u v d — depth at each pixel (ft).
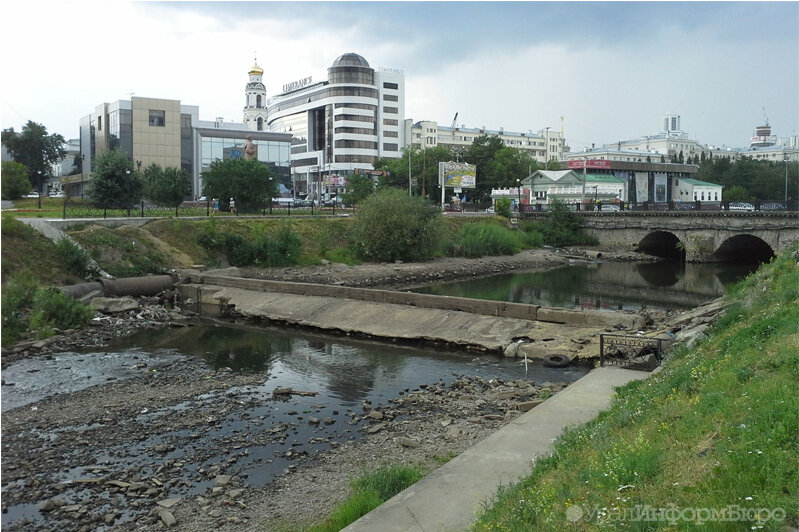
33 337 92.12
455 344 89.76
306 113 503.61
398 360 82.48
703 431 31.27
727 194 369.30
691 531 22.84
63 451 50.49
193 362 81.30
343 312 106.93
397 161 397.19
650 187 349.61
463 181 303.27
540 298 142.31
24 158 305.53
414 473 41.45
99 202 195.52
